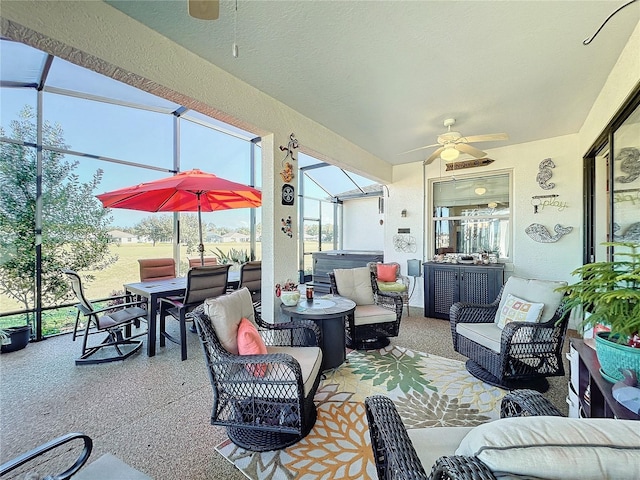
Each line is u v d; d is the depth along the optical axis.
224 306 1.89
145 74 1.87
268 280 2.98
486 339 2.49
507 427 0.70
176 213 5.16
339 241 9.05
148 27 1.88
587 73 2.43
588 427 0.66
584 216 3.73
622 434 0.63
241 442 1.80
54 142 3.75
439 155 3.42
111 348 3.35
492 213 4.73
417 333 3.88
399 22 1.85
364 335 3.20
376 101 2.96
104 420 2.03
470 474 0.60
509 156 4.48
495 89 2.71
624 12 1.75
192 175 3.52
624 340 1.35
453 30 1.92
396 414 1.18
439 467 0.70
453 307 2.96
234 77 2.48
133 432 1.91
